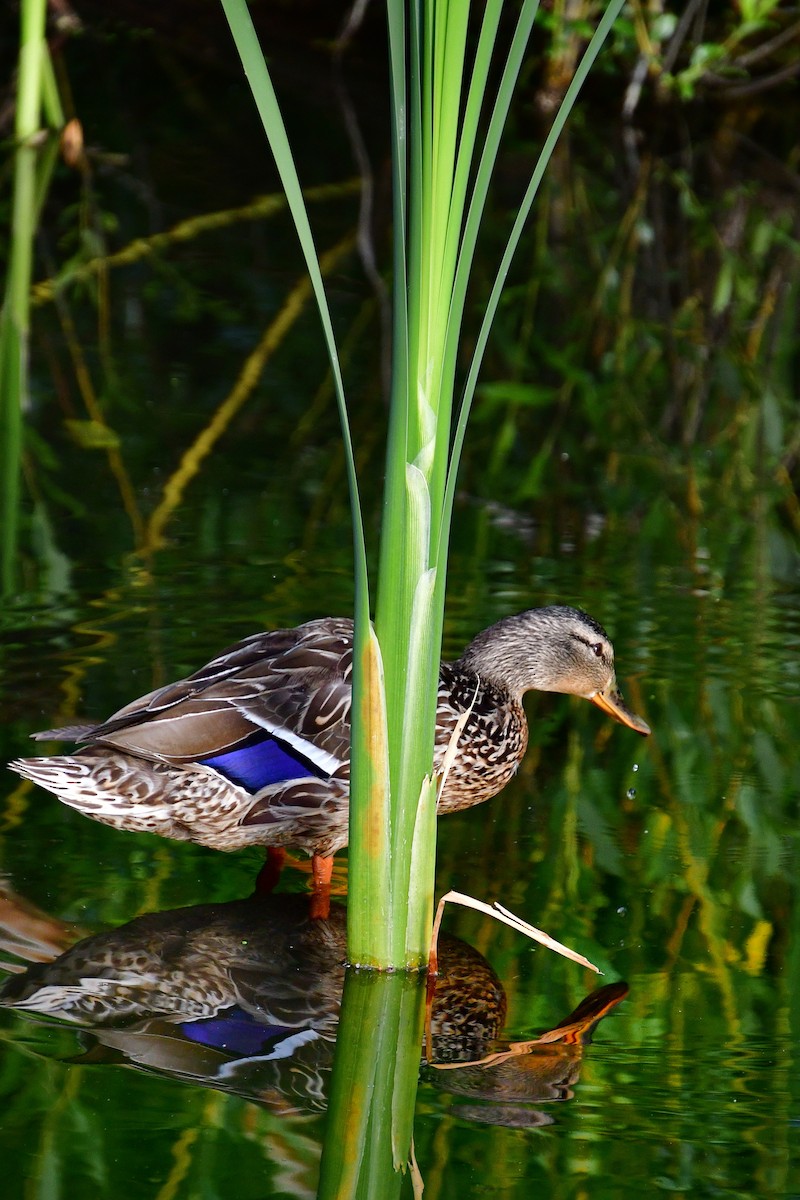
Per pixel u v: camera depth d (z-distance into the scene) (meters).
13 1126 6.49
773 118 28.36
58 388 17.17
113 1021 7.34
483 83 6.54
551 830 9.55
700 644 12.08
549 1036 7.30
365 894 7.71
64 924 8.29
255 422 16.39
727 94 28.16
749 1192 6.11
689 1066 7.05
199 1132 6.49
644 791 10.08
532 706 11.62
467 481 15.56
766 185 25.69
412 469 6.87
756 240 23.42
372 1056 7.11
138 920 8.40
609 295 21.27
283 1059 7.08
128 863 9.08
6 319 19.19
